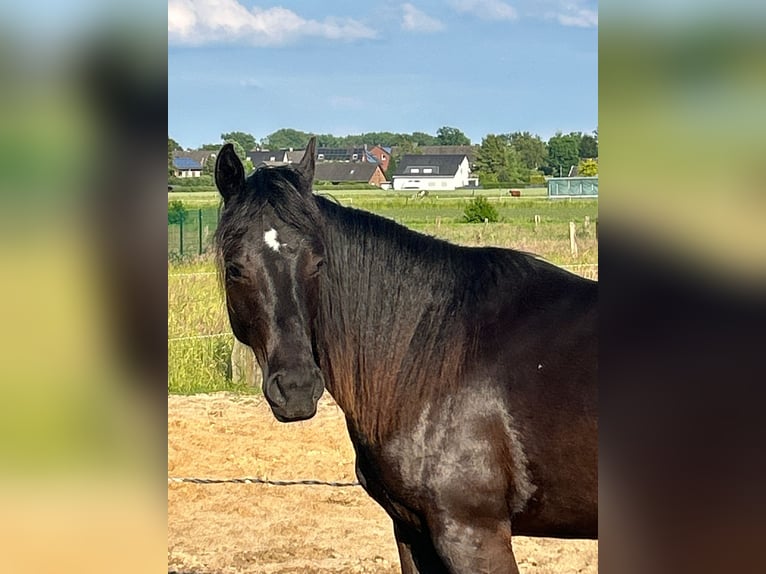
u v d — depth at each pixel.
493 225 26.58
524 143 57.25
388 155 64.56
